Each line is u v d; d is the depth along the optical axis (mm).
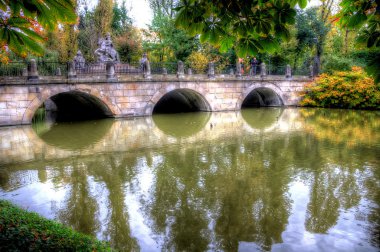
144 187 8344
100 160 10953
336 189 7977
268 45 3123
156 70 26484
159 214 6738
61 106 28141
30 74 17641
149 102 22156
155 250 5406
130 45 34406
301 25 31328
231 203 7258
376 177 8820
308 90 29734
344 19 3236
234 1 2861
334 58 29812
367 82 25750
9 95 17203
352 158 10742
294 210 6840
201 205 7164
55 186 8461
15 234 4172
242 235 5840
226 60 32031
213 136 15125
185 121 20516
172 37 31453
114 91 20625
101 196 7762
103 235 5914
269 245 5492
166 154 11664
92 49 33531
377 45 3041
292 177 8922
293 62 34781
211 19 3137
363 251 5270
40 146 13172
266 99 31344
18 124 17594
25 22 2568
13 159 11141
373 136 14461
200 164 10336
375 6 2805
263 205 7117
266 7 2883
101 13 34281
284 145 12891
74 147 12977
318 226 6121
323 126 17688
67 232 4559
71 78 18781
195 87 24219
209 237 5793
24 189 8242
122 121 19984
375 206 6973
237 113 24844
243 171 9539
